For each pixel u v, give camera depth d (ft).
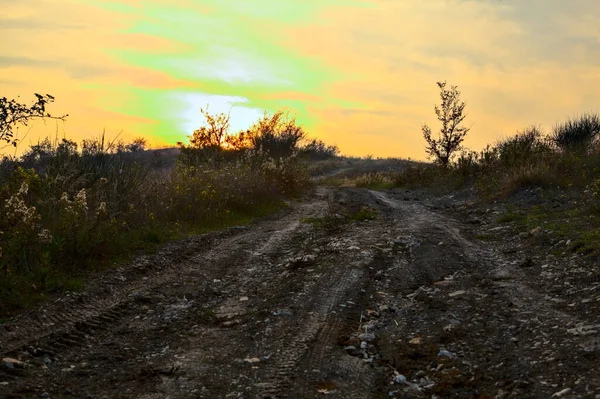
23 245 23.89
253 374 15.35
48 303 20.56
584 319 17.92
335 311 21.13
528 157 57.06
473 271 26.11
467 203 51.67
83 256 26.20
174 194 42.16
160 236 33.12
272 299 22.98
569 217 34.17
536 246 29.37
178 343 18.04
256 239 36.83
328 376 15.21
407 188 78.13
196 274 27.32
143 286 24.54
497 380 14.52
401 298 22.91
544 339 16.65
